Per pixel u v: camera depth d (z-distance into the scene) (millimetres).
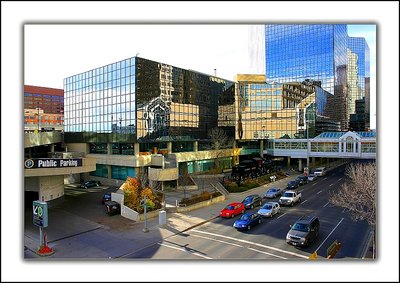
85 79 50562
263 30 106125
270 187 43156
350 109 137875
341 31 98562
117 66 44656
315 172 53594
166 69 47219
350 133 53125
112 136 45688
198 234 23422
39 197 31281
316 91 73312
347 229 23953
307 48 95000
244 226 23797
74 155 43750
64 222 26719
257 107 66500
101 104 47656
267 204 28875
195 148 52969
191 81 52156
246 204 31016
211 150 54844
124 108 43688
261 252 19406
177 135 49062
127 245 21219
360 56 144250
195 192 38188
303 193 38781
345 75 103750
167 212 29703
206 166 53969
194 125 52750
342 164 72750
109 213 28688
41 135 44625
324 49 91625
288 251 19578
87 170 32875
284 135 66812
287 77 99188
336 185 43781
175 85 48844
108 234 23594
